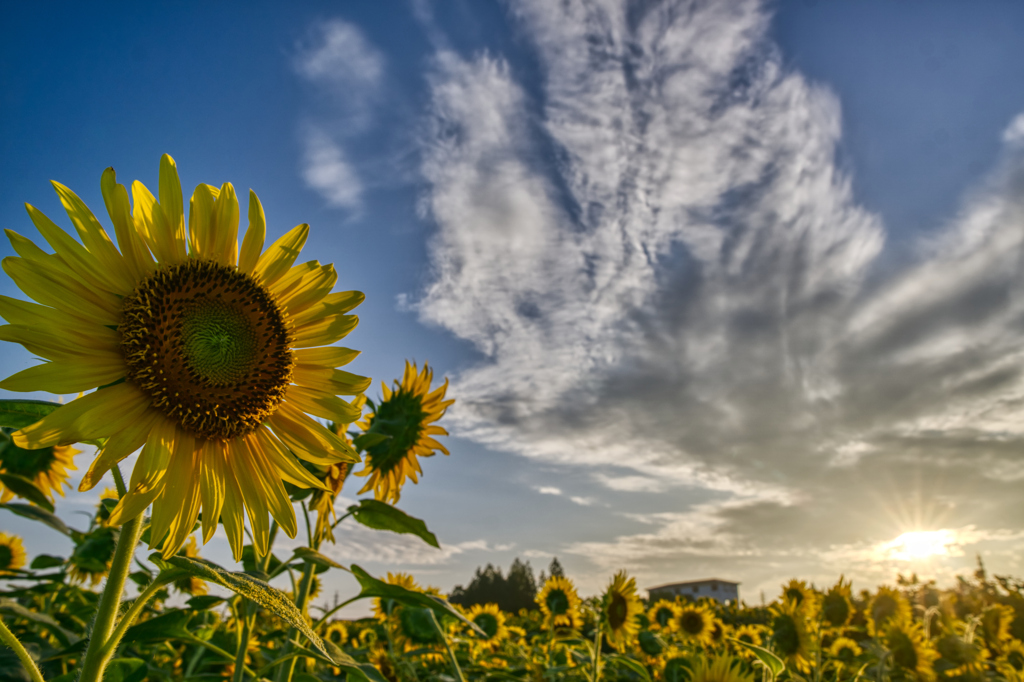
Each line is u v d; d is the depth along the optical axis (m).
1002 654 7.62
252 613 3.24
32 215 2.16
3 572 4.68
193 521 2.38
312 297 2.98
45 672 3.32
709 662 4.21
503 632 7.92
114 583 1.99
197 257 2.66
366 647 6.20
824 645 6.93
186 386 2.43
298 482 2.71
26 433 2.00
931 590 9.75
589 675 5.07
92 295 2.27
